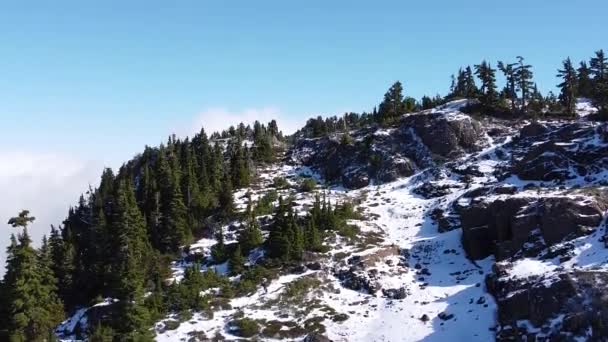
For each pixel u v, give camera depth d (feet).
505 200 236.22
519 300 177.06
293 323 201.57
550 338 159.43
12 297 186.50
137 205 295.48
